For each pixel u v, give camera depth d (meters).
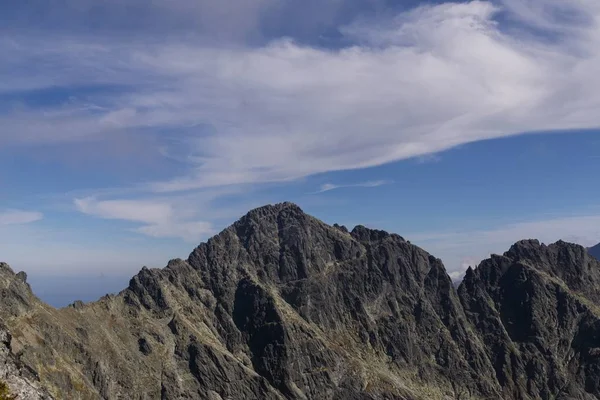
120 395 185.50
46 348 171.88
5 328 105.81
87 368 180.12
